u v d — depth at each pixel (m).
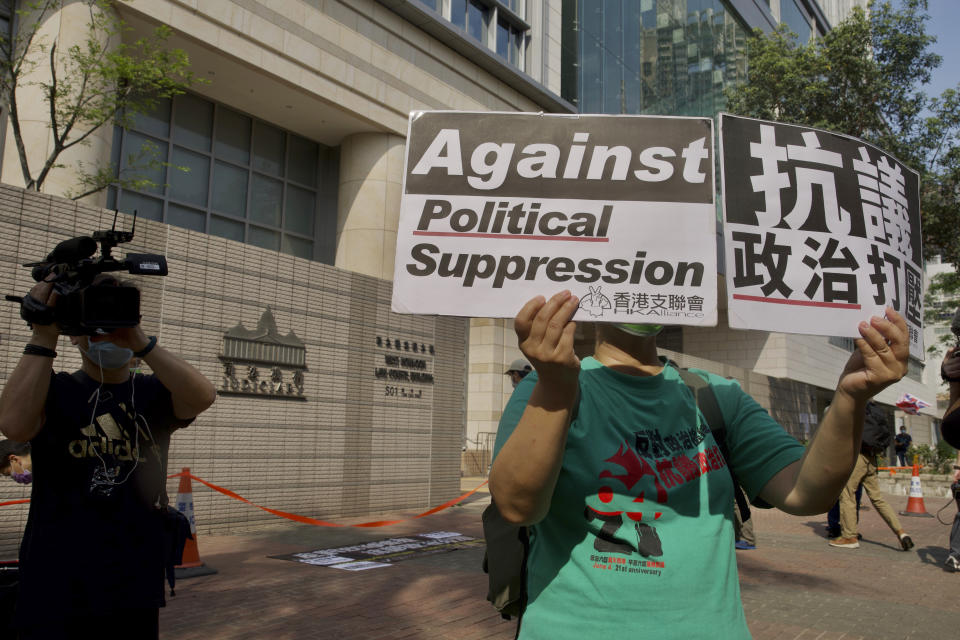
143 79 8.90
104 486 2.38
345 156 15.11
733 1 31.59
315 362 9.77
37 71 9.51
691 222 1.70
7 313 6.66
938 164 18.39
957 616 5.19
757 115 20.34
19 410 2.25
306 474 9.48
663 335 31.59
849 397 1.55
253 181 14.03
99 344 2.39
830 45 19.05
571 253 1.68
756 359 29.34
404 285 1.67
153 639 2.44
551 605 1.60
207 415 8.34
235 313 8.81
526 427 1.43
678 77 27.11
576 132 1.73
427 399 11.56
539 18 19.62
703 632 1.51
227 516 8.43
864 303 1.79
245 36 12.03
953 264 20.02
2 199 6.70
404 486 10.97
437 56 15.77
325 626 4.51
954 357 2.81
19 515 6.59
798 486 1.67
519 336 1.42
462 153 1.72
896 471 18.58
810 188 1.82
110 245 2.46
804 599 5.63
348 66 13.80
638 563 1.57
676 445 1.70
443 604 5.12
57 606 2.24
